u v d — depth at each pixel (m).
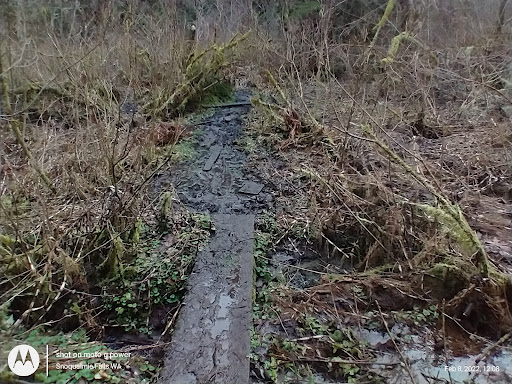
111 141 4.37
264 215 4.18
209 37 8.69
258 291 3.23
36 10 6.24
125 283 3.21
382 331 2.88
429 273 3.07
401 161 3.49
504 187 4.36
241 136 6.26
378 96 5.89
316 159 5.27
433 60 6.91
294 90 6.35
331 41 7.79
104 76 5.82
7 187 3.78
